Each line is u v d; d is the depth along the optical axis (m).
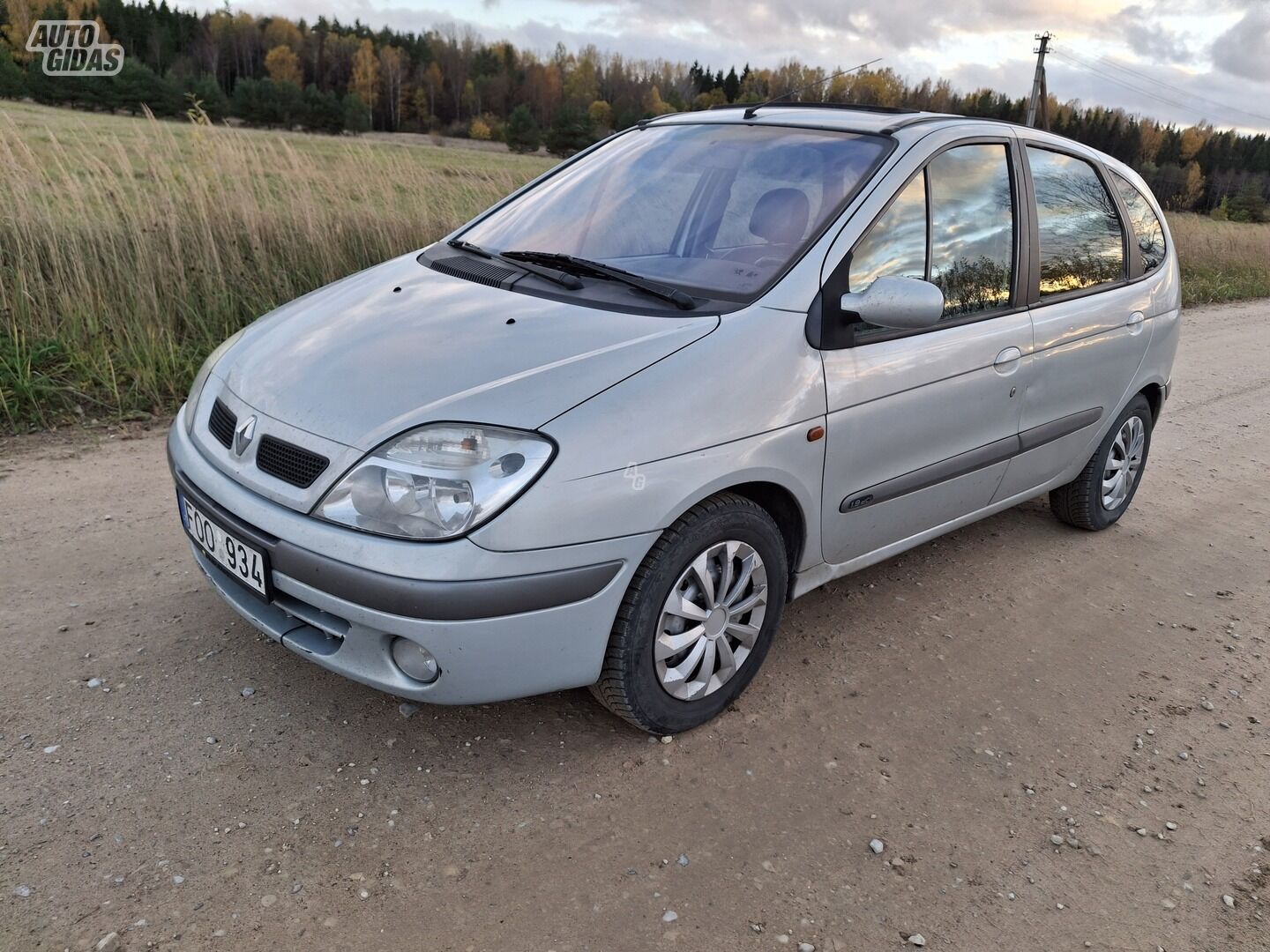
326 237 6.90
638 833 2.23
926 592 3.64
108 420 4.88
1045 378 3.48
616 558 2.19
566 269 2.83
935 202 3.01
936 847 2.27
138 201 6.30
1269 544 4.41
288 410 2.28
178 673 2.68
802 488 2.60
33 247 5.78
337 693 2.65
